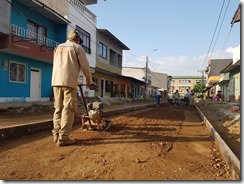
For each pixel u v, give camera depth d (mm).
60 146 5879
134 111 18312
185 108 25672
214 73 51250
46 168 4414
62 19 20312
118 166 4559
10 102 15359
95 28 27953
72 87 5918
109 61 33594
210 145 6582
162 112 17219
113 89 35531
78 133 7359
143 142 6441
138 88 53219
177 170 4445
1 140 6375
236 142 7254
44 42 18844
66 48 6012
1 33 13812
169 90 95125
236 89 28109
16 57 16562
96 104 8000
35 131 7797
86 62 6113
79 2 23844
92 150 5555
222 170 4551
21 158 4953
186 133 8406
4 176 4027
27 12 17625
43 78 19656
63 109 5969
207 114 16734
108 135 7207
